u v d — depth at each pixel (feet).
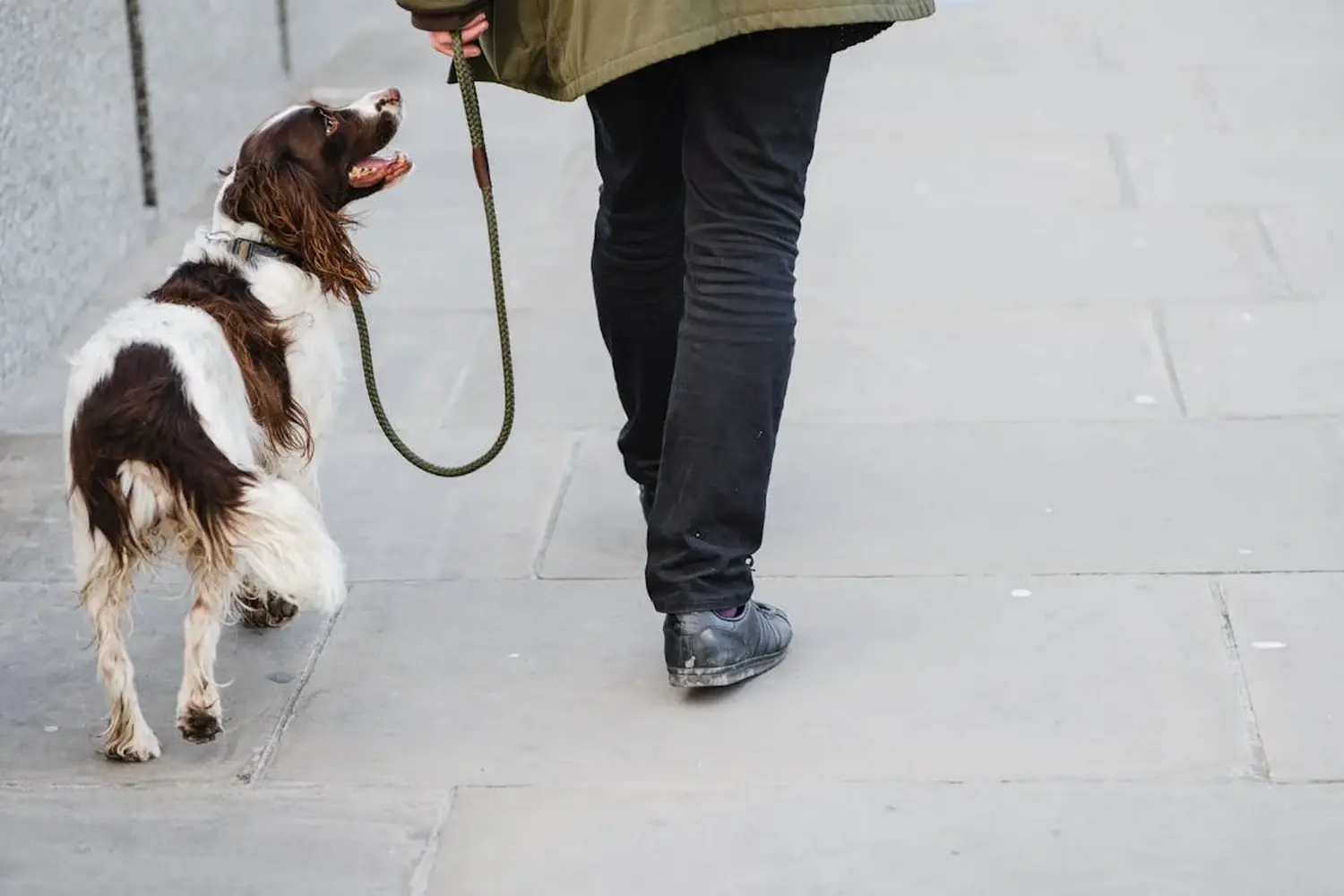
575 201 28.99
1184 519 18.13
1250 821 13.25
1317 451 19.54
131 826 13.66
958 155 30.66
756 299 14.37
